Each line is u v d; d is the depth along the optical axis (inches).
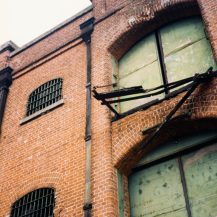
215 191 246.2
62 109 355.6
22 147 358.0
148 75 337.7
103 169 279.6
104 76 340.2
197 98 267.0
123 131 295.3
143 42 366.3
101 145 294.4
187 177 264.7
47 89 397.1
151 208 268.2
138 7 368.5
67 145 322.0
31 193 315.9
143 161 291.7
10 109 412.5
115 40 365.1
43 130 354.6
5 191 333.4
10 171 346.6
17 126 384.5
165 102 284.2
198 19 336.5
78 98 350.9
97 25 391.5
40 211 299.1
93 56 367.9
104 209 258.1
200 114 259.6
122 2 387.5
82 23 403.5
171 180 271.3
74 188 289.6
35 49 447.5
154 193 273.6
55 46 426.3
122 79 356.2
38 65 428.1
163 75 326.0
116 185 275.9
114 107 326.6
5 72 448.8
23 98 410.9
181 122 269.6
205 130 273.4
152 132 277.4
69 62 396.2
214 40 279.0
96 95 283.0
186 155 275.3
